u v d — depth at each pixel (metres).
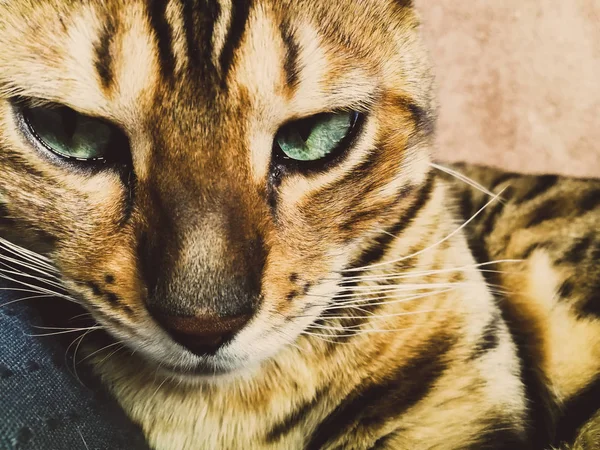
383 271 0.14
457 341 0.14
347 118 0.12
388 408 0.14
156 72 0.10
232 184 0.11
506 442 0.14
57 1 0.10
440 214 0.15
